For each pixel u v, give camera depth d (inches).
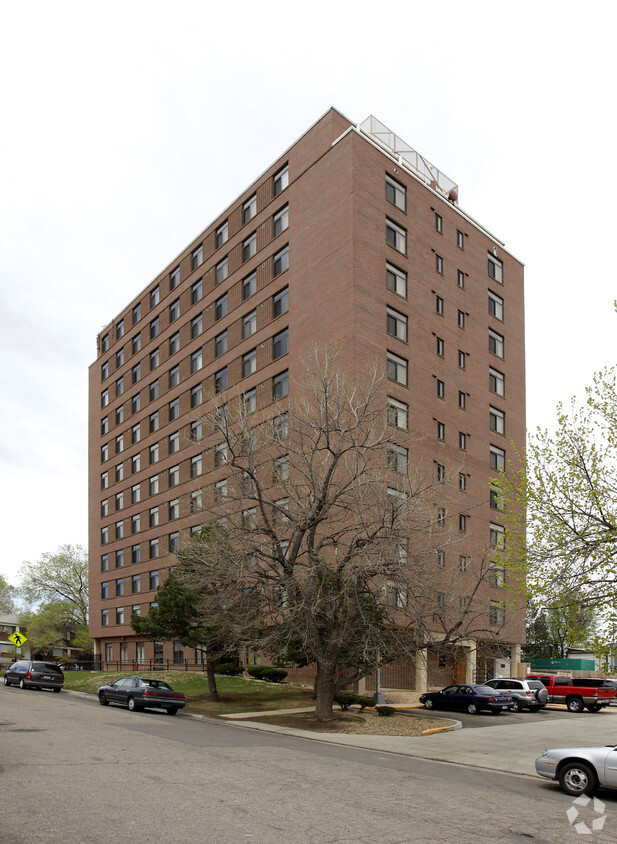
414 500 974.4
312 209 1622.8
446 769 649.0
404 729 954.1
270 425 1186.0
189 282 2137.1
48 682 1556.3
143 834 339.0
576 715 1341.0
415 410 1581.0
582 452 729.0
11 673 1601.9
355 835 360.5
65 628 3112.7
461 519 1673.2
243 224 1887.3
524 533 799.7
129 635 2341.3
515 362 1978.3
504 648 1422.2
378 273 1542.8
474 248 1888.5
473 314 1841.8
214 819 376.5
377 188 1579.7
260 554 964.0
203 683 1499.8
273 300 1720.0
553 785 581.0
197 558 1055.0
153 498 2249.0
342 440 989.8
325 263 1553.9
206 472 1945.1
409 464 1391.5
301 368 1563.7
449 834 376.2
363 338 1469.0
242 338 1824.6
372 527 957.2
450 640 1074.1
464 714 1252.5
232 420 1299.2
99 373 2751.0
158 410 2265.0
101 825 351.9
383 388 1450.5
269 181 1797.5
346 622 943.0
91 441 2763.3
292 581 919.7
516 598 848.3
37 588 2974.9
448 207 1814.7
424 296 1670.8
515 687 1385.3
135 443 2401.6
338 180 1557.6
